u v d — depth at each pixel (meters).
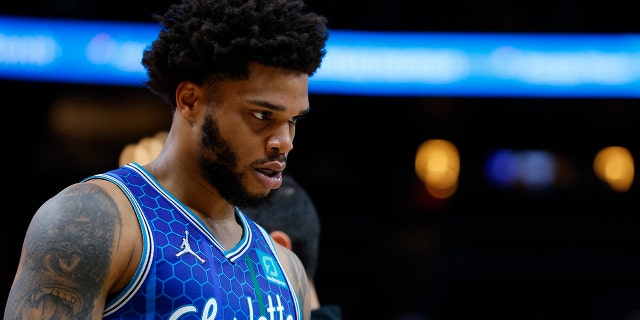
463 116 24.61
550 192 24.78
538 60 15.98
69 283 3.13
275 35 3.43
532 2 20.50
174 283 3.31
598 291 22.52
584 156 25.14
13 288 3.17
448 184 24.03
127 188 3.47
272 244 4.03
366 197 24.05
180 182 3.61
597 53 15.93
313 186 24.23
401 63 15.88
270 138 3.47
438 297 21.27
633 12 20.67
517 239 23.72
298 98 3.48
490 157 24.94
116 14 19.31
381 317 21.16
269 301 3.66
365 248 22.73
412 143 24.84
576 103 24.28
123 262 3.27
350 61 15.81
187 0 3.61
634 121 24.50
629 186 24.81
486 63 15.96
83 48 14.66
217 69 3.42
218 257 3.53
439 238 22.94
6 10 18.48
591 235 24.00
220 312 3.39
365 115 24.38
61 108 21.62
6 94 21.20
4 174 20.92
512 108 24.53
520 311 21.94
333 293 21.44
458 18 20.42
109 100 21.80
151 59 3.67
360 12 20.16
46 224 3.22
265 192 3.59
